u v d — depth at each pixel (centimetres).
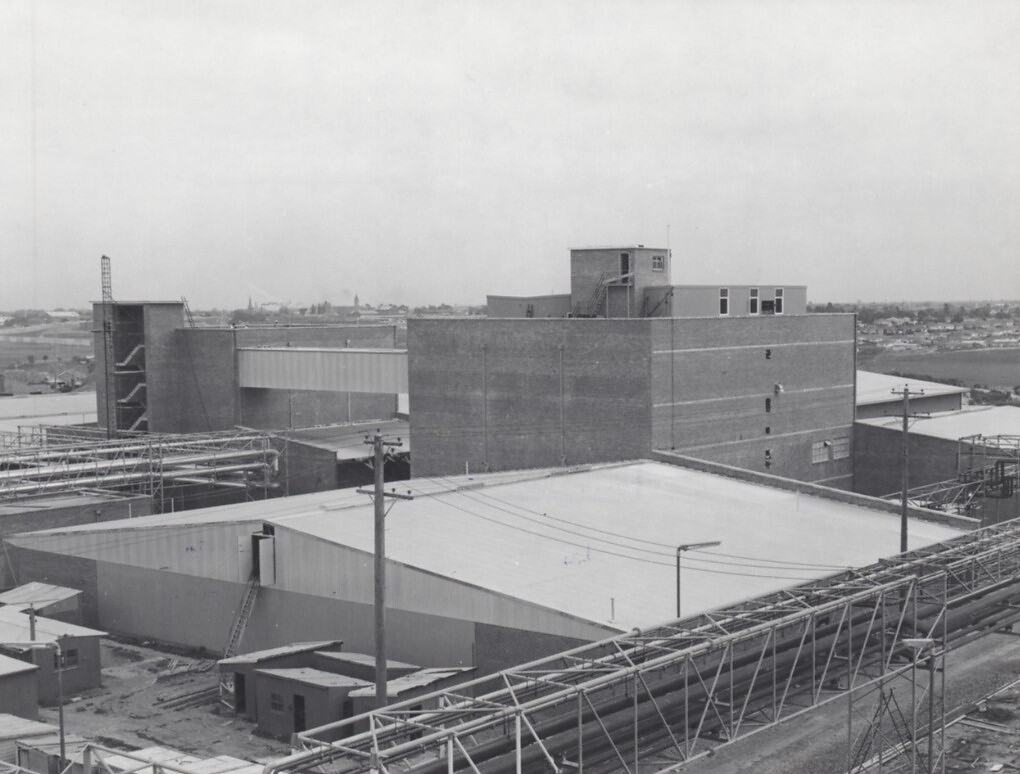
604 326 7094
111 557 6175
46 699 5106
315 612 5297
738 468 6856
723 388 7450
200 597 5784
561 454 7325
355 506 5828
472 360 7631
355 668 4762
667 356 7044
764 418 7775
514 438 7506
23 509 7106
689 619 3381
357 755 2534
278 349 9031
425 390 7862
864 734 4109
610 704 2991
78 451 7850
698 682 3183
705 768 3975
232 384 9269
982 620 4328
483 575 4797
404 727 2666
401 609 4916
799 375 8056
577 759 2881
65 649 5194
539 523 5641
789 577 4922
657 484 6488
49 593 6138
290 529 5372
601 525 5662
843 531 5803
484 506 5916
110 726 4750
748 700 3216
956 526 6038
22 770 3688
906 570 3934
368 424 10288
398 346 11056
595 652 4153
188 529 5797
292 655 4903
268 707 4631
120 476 7675
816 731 4347
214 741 4559
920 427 8431
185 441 8212
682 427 7188
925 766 3906
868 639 3638
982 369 17875
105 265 9519
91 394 14825
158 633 5994
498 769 2678
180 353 9506
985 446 7738
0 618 5581
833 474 8381
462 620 4712
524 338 7406
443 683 4494
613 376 7075
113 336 9406
